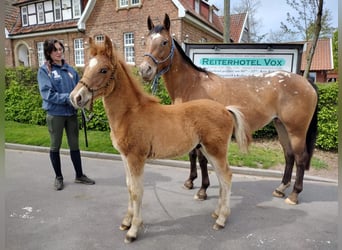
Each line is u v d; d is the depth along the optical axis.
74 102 2.33
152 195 3.74
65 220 3.06
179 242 2.62
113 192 3.87
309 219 3.07
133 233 2.61
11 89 8.93
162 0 11.55
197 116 2.64
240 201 3.55
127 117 2.50
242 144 2.83
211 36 14.77
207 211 3.27
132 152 2.51
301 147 3.43
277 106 3.44
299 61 5.46
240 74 5.72
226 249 2.51
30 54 16.00
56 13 15.24
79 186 4.09
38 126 8.34
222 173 2.77
